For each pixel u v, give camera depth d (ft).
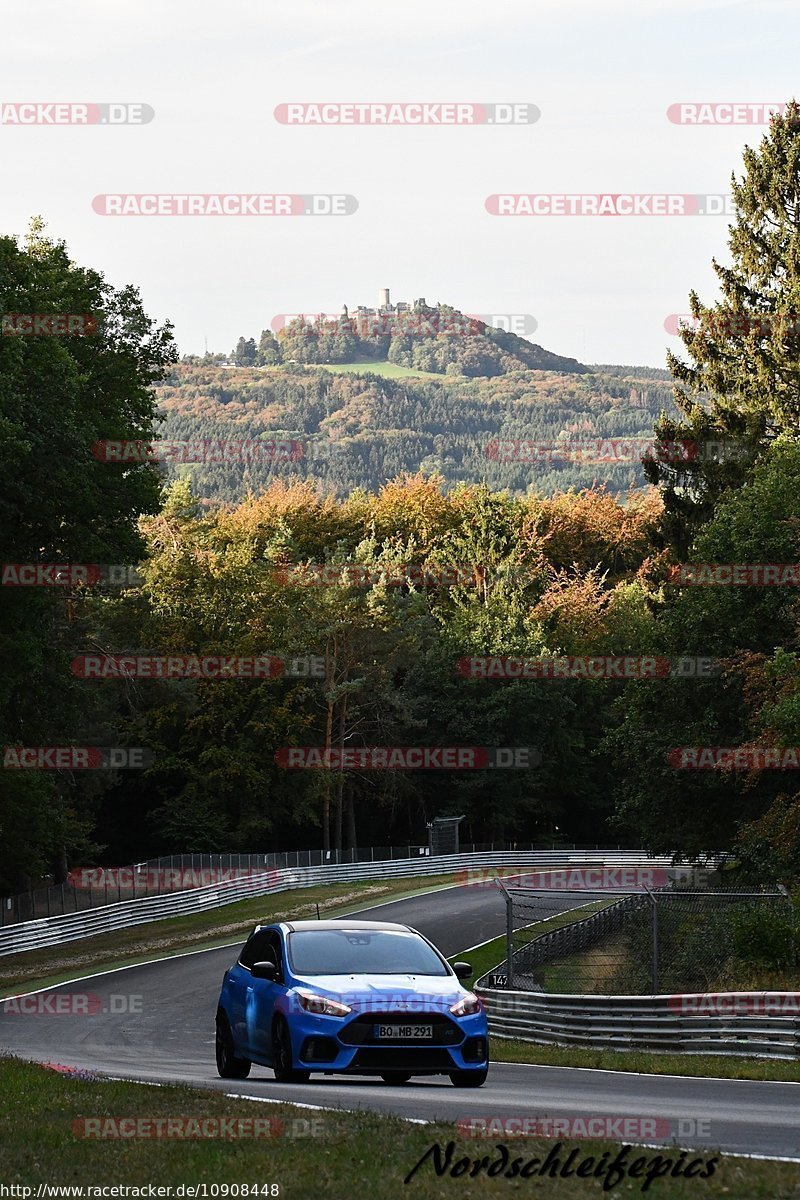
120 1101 54.80
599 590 470.80
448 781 429.38
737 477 242.99
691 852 202.90
